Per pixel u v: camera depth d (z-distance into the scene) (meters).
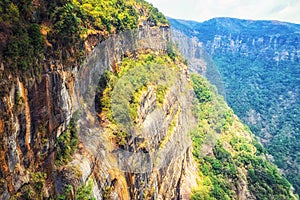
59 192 21.42
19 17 18.80
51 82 21.11
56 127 22.12
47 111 20.78
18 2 19.22
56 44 21.77
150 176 31.25
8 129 17.27
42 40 20.00
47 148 21.14
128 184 27.69
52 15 21.98
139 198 29.33
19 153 18.47
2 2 17.75
